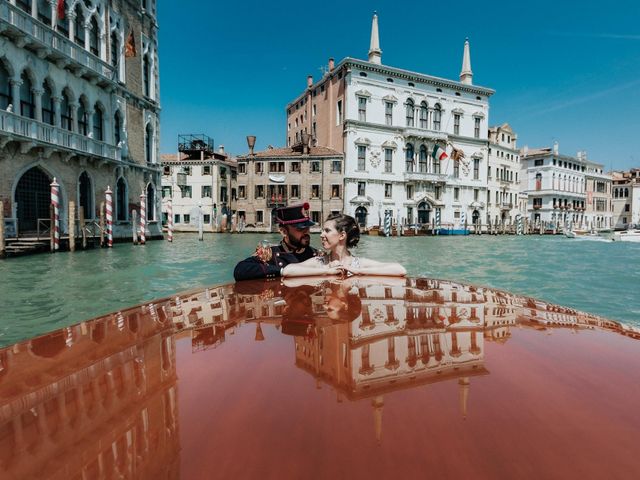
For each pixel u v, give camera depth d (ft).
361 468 1.42
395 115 112.16
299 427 1.76
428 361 2.75
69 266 32.19
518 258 47.34
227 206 127.44
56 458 1.50
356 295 5.78
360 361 2.77
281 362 2.75
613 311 19.94
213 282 25.36
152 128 73.20
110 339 3.56
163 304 5.35
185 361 2.83
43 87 47.60
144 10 69.26
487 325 3.93
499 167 136.26
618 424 1.81
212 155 128.06
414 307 4.84
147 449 1.56
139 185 68.54
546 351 3.03
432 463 1.46
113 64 61.41
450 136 119.03
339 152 111.34
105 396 2.19
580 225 188.55
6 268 30.55
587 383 2.35
